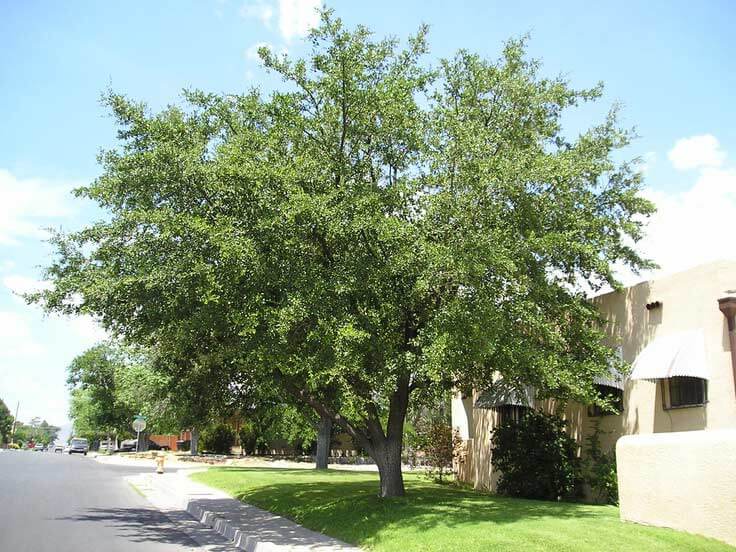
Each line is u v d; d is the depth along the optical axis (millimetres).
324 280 12047
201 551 10852
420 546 9727
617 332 16156
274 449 55531
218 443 55938
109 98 13430
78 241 13328
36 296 13211
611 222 15375
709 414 13211
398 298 13305
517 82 14406
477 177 12508
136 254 12305
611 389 15992
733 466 9188
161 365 22125
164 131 13000
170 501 18781
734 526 9062
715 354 13234
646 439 10727
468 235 12086
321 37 13508
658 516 10266
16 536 11430
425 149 13812
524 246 12562
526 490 16344
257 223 11820
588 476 16172
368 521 11898
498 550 9023
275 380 14828
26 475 26203
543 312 14000
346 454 52781
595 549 8836
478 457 21688
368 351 12656
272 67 14180
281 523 13281
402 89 13727
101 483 24141
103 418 69875
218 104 14188
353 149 13906
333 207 12086
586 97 15914
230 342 14375
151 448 80188
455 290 13352
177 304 12523
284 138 13719
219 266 11758
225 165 11750
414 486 20328
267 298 12320
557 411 15828
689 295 14086
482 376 15625
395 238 12391
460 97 15008
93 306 12859
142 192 12727
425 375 13242
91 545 10852
